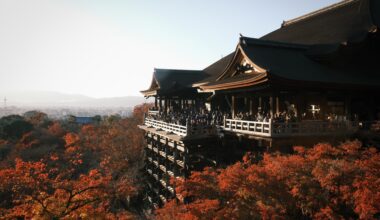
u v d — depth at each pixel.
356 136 16.33
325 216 8.92
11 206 18.81
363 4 23.27
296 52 20.81
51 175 35.88
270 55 19.20
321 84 15.73
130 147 43.09
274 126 15.44
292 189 9.76
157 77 33.12
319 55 19.44
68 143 48.50
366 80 17.69
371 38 20.16
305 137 15.53
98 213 12.71
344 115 19.03
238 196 10.04
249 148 20.59
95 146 50.31
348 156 11.74
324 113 18.41
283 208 9.38
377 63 20.70
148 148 34.97
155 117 32.09
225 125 19.72
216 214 9.48
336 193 9.34
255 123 16.20
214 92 21.58
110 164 39.72
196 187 11.05
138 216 25.55
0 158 44.47
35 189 17.30
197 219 9.62
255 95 18.95
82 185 14.79
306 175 9.87
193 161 21.44
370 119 19.02
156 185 30.38
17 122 57.03
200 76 34.72
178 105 36.78
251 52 18.89
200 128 20.34
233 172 10.65
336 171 9.29
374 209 7.98
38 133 56.88
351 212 9.27
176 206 13.49
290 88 16.78
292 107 19.53
